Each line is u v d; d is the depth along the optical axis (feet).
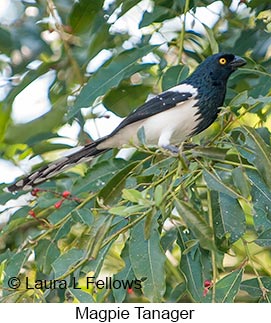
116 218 33.42
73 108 38.19
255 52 43.60
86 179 36.91
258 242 32.76
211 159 31.89
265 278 33.17
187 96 37.37
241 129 32.12
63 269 32.76
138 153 39.01
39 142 43.88
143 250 32.27
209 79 37.99
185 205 29.53
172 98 37.37
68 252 33.06
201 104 37.63
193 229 29.32
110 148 37.96
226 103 40.98
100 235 30.45
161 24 42.86
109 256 44.32
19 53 45.37
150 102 37.42
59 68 44.55
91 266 32.76
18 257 35.35
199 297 32.55
